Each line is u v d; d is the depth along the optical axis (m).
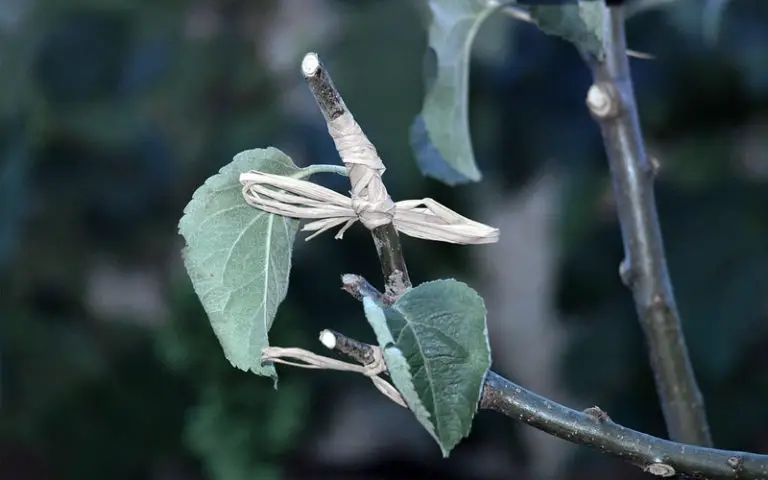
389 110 1.75
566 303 1.86
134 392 1.97
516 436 2.18
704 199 1.69
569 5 0.85
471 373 0.68
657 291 0.90
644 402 1.80
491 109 1.74
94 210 1.92
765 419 1.71
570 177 1.78
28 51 1.88
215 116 1.93
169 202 1.96
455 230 0.72
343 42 1.82
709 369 1.63
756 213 1.66
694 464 0.72
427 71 0.93
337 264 1.87
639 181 0.90
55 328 1.96
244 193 0.73
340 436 2.38
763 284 1.61
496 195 1.91
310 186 0.72
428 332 0.68
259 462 1.52
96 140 1.88
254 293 0.74
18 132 1.81
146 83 1.90
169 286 1.85
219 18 1.95
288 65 1.98
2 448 1.90
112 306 2.22
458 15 0.91
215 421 1.51
